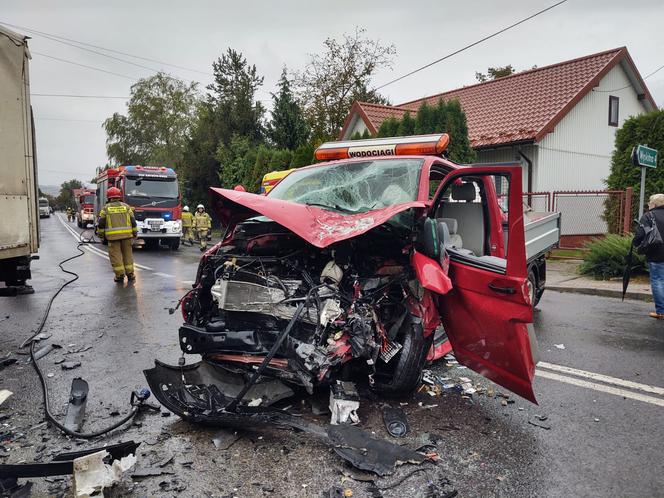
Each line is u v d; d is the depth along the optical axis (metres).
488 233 5.45
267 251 3.95
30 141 6.40
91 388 4.31
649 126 12.45
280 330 3.56
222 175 25.58
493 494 2.77
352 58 28.27
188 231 21.70
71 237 27.83
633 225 12.45
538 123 16.52
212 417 3.32
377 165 5.04
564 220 15.98
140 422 3.62
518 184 3.32
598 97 18.08
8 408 3.92
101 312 7.30
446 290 3.51
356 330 3.46
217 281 3.87
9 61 5.89
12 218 6.02
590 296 8.90
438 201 4.04
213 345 3.59
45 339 5.86
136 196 18.30
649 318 7.05
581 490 2.81
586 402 4.04
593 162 18.09
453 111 13.88
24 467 2.70
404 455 3.10
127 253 10.24
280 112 24.81
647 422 3.68
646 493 2.78
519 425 3.62
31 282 10.34
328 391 4.03
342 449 3.11
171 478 2.90
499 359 3.64
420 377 4.00
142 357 5.15
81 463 2.67
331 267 3.70
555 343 5.74
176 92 46.56
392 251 3.96
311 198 4.82
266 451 3.21
